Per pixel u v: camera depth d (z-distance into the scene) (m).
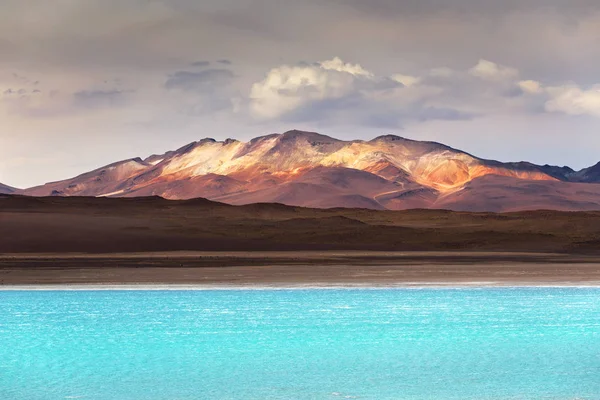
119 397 23.33
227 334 33.56
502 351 29.98
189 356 29.14
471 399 23.02
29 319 37.59
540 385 24.64
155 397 23.34
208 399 23.11
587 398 23.06
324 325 35.91
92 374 26.23
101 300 44.97
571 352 29.78
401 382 25.09
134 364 27.80
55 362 28.11
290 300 45.19
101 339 32.44
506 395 23.41
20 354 29.52
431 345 31.25
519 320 37.31
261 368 27.16
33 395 23.58
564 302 44.19
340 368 27.12
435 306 42.44
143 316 38.62
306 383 25.05
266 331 34.38
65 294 48.00
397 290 50.66
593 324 36.22
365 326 35.56
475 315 38.94
